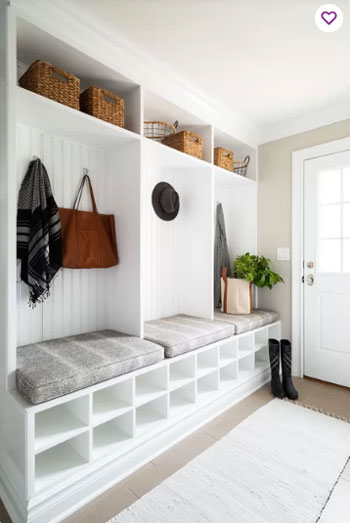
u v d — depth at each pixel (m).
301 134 2.80
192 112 2.32
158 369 1.80
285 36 1.72
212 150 2.52
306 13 1.55
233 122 2.74
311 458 1.63
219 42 1.77
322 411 2.14
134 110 1.98
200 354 2.25
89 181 2.03
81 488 1.33
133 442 1.56
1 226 1.41
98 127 1.75
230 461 1.60
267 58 1.91
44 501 1.22
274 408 2.20
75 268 1.88
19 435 1.26
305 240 2.77
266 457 1.64
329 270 2.65
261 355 2.85
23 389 1.28
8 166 1.34
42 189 1.73
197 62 1.96
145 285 2.46
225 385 2.23
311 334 2.73
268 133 3.00
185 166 2.52
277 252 2.95
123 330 2.06
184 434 1.84
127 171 2.04
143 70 1.94
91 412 1.39
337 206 2.60
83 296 2.05
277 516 1.26
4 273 1.38
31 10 1.42
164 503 1.33
